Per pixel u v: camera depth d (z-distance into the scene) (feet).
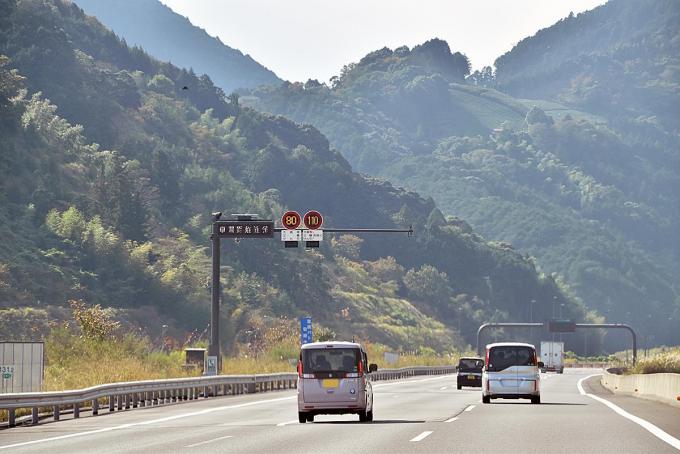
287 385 393.29
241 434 150.82
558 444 127.03
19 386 234.38
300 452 119.96
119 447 131.34
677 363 419.95
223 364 416.67
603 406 230.48
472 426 161.27
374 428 159.84
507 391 242.58
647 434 142.72
